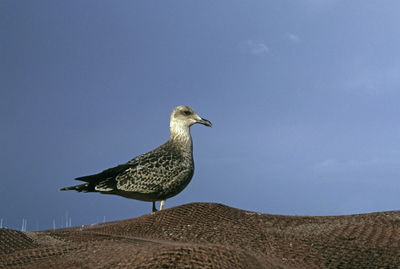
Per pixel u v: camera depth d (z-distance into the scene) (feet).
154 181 21.43
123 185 21.30
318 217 15.84
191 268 8.03
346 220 15.06
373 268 10.55
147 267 8.20
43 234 15.35
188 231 13.89
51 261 9.90
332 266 10.75
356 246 11.96
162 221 15.05
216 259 8.36
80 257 9.89
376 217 15.14
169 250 8.65
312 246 12.12
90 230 15.52
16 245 13.56
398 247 11.81
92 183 21.56
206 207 15.79
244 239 12.82
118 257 9.27
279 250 11.90
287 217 15.61
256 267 8.52
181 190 22.53
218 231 13.67
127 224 15.47
